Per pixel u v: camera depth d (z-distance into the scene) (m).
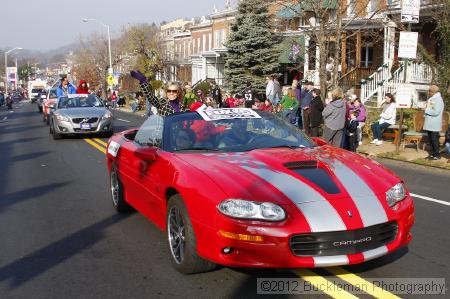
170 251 4.79
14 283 4.48
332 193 4.11
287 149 5.08
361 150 13.26
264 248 3.84
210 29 48.91
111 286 4.36
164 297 4.09
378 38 20.81
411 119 14.94
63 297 4.16
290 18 21.94
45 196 8.07
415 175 9.88
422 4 17.78
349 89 22.02
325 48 16.27
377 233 4.05
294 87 17.50
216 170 4.41
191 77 47.81
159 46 47.16
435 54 20.45
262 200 3.95
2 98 59.50
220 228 3.97
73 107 17.38
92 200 7.74
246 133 5.42
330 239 3.87
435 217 6.58
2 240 5.75
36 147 14.83
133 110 36.28
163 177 4.93
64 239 5.75
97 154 12.99
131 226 6.24
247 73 28.64
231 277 4.45
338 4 15.54
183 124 5.51
